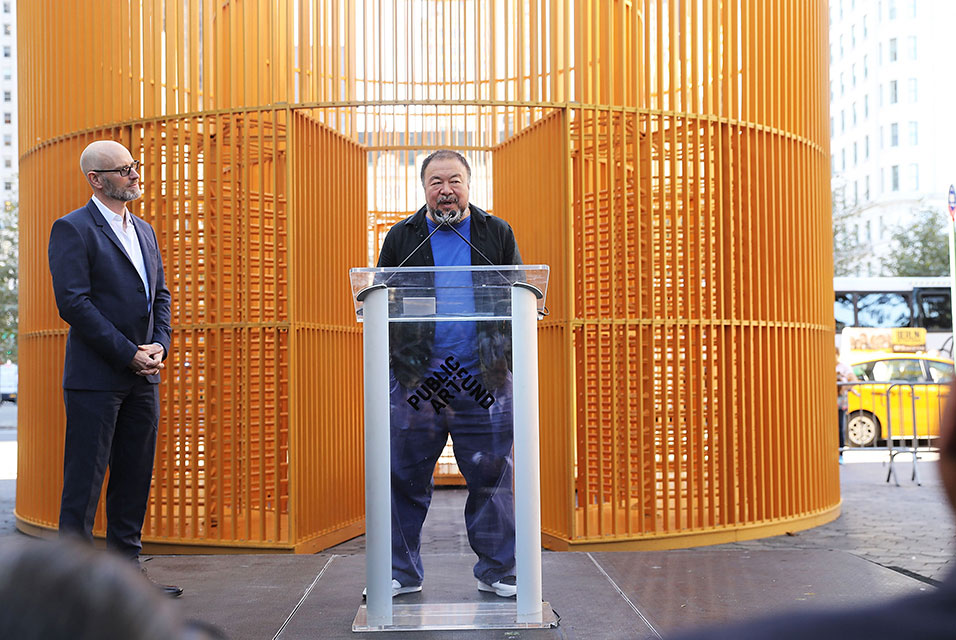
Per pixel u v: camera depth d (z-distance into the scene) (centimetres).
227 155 640
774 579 462
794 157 715
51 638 54
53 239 408
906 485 1032
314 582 452
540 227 666
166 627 57
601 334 642
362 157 738
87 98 672
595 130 627
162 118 640
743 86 679
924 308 2020
